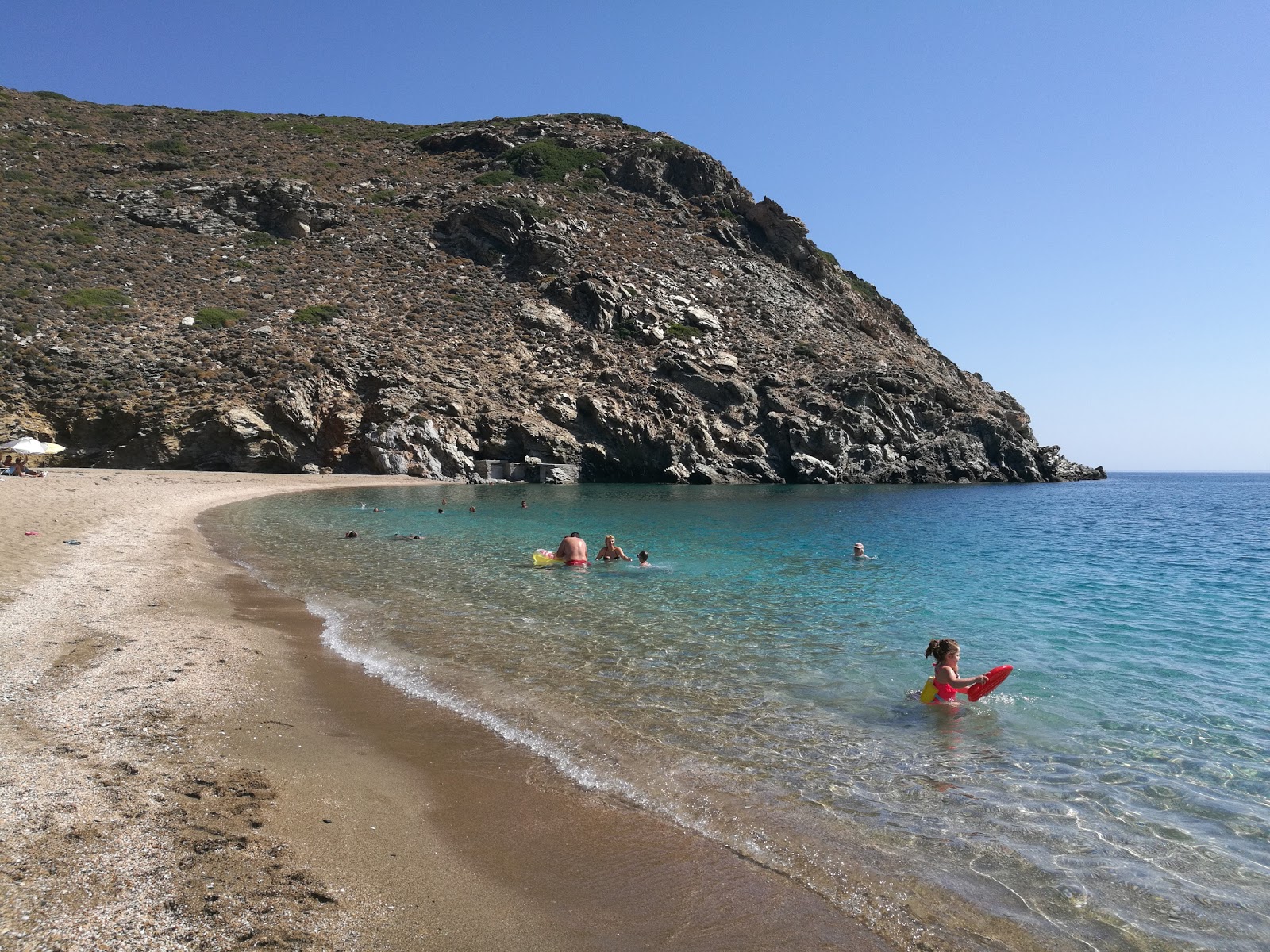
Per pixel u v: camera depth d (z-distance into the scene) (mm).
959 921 4707
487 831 5762
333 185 90438
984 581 18453
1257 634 12820
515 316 72250
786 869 5312
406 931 4363
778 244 99062
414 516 32562
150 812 5367
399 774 6730
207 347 57656
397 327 67312
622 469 61719
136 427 50844
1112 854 5523
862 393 69688
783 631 12617
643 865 5332
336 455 56000
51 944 3736
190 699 8086
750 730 8016
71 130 91312
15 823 4926
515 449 59906
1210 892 5047
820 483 63781
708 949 4383
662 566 19938
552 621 13094
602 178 100000
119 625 10977
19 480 34500
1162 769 7094
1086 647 11906
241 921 4207
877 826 5934
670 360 68062
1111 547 26125
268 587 15664
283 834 5352
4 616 10836
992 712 8672
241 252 73875
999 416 80188
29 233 66250
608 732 7898
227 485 43031
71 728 6906
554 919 4621
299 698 8594
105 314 57969
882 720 8391
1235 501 67000
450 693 9102
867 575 19047
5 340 51562
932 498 50938
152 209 75375
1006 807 6281
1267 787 6699
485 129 111188
